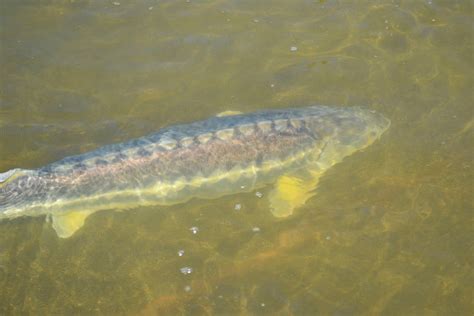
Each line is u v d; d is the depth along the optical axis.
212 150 4.28
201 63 4.78
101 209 4.27
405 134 4.45
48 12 5.03
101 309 3.99
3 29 4.93
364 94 4.61
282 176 4.32
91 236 4.19
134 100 4.62
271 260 4.10
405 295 3.99
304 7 5.04
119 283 4.06
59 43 4.87
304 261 4.09
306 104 4.58
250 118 4.38
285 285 4.03
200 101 4.61
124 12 5.03
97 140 4.45
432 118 4.51
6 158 4.39
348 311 3.96
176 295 4.02
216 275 4.07
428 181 4.29
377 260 4.08
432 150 4.39
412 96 4.60
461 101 4.57
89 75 4.73
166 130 4.38
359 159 4.36
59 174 4.26
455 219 4.18
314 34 4.90
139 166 4.27
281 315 3.95
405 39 4.86
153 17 5.00
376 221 4.18
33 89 4.66
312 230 4.17
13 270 4.09
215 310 3.97
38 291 4.04
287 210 4.23
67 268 4.10
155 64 4.77
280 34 4.90
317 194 4.27
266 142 4.31
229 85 4.68
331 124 4.38
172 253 4.13
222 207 4.26
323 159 4.34
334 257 4.09
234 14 5.00
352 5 5.05
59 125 4.51
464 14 4.98
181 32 4.92
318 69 4.73
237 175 4.29
